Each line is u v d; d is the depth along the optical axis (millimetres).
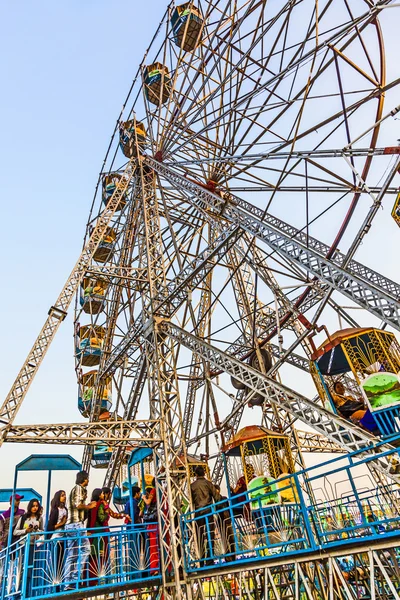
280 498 11859
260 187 14562
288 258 11562
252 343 18875
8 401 12391
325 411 9891
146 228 17234
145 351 15250
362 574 12867
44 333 14148
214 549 11008
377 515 10398
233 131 14461
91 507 10648
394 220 10414
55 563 9391
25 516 10578
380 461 8883
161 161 18516
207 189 15453
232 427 20234
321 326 15750
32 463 11180
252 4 12844
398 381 9977
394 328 9047
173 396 14055
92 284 24703
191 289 14773
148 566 11266
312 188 12703
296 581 8141
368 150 9648
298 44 11352
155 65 20156
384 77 10469
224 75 15539
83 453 22938
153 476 13555
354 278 9844
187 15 18047
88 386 25219
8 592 9711
